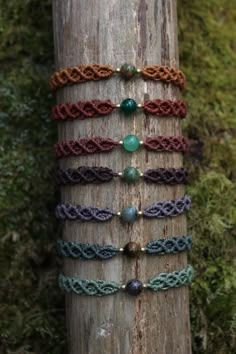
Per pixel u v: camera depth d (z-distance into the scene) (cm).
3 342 106
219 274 114
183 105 98
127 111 90
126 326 91
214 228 115
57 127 107
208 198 117
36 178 112
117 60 92
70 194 95
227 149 120
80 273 94
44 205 112
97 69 92
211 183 117
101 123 92
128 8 93
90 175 92
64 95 96
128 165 91
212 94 122
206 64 122
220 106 122
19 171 111
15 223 111
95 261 92
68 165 95
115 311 92
